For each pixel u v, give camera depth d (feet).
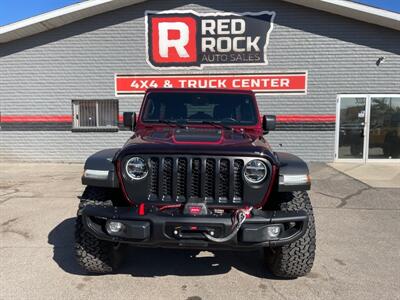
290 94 36.22
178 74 36.68
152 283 11.48
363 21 34.81
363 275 12.10
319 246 14.62
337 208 20.27
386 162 36.76
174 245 9.90
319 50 35.58
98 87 37.17
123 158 10.36
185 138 11.36
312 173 31.19
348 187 25.68
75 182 27.40
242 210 9.78
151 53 36.52
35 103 37.55
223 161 10.19
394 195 23.34
